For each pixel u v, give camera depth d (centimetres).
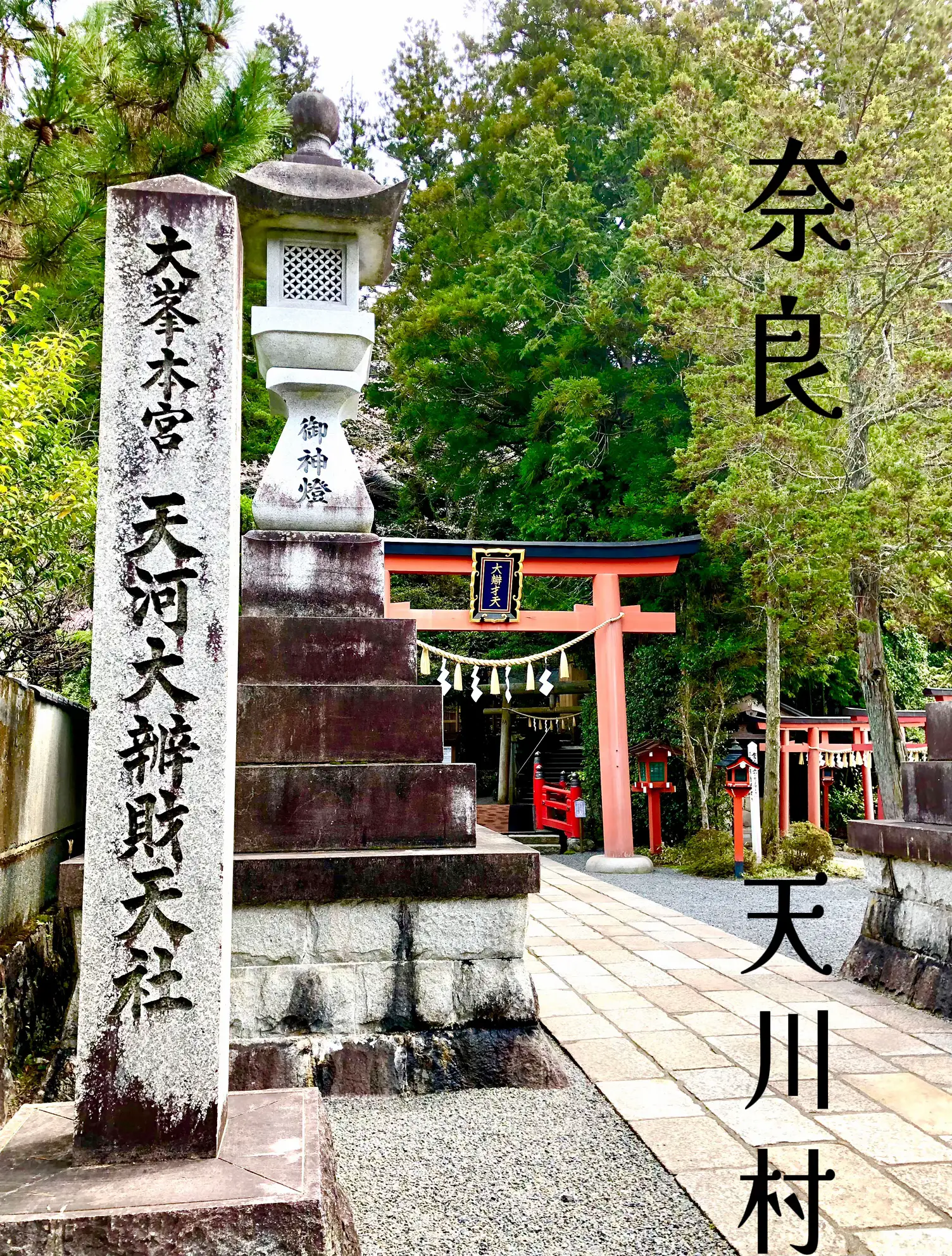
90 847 249
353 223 526
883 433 1023
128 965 245
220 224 281
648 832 1558
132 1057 241
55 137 608
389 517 2314
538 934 786
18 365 582
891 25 1032
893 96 1036
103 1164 234
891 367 1046
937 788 597
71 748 587
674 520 1512
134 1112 238
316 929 443
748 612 1517
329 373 544
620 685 1275
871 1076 440
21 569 645
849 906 998
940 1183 331
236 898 430
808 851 1270
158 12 696
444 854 450
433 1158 357
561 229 1664
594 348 1703
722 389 1120
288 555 523
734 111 1109
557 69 1931
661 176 1571
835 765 1588
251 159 748
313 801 465
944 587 1045
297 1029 434
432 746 485
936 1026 520
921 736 1727
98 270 691
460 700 2225
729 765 1243
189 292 277
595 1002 568
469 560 1227
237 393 285
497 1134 379
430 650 1145
